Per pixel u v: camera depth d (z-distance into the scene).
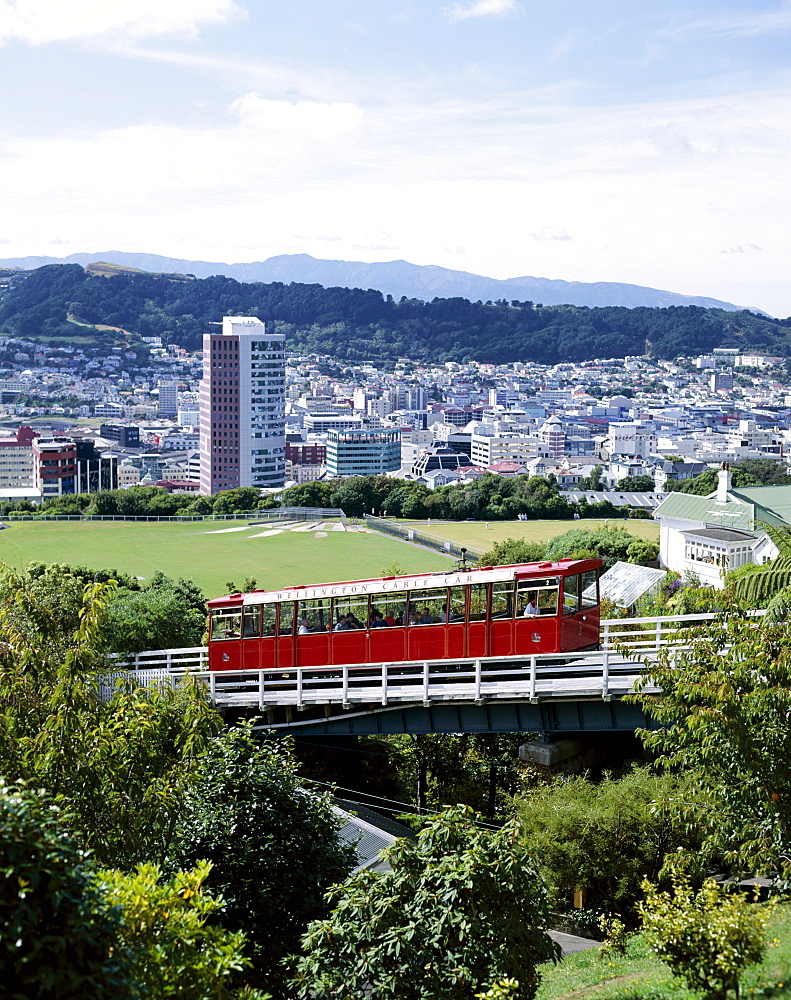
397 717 48.09
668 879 37.62
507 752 55.28
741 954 19.56
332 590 49.53
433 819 22.95
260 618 51.00
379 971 20.75
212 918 27.77
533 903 21.84
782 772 26.22
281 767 31.67
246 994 19.09
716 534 104.75
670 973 24.33
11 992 13.88
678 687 27.45
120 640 61.72
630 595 95.88
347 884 22.84
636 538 131.38
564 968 29.97
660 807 30.03
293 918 29.08
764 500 109.12
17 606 32.53
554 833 39.03
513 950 20.92
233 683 50.09
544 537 169.00
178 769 26.53
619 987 24.66
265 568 143.00
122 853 24.61
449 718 47.28
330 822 31.73
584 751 49.88
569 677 45.97
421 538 167.50
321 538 169.75
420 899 21.25
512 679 46.75
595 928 37.94
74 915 14.55
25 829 14.70
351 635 48.78
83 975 14.43
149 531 177.38
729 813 27.55
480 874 21.22
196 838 28.91
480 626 45.94
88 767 24.27
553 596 44.69
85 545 162.38
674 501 114.94
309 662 49.88
